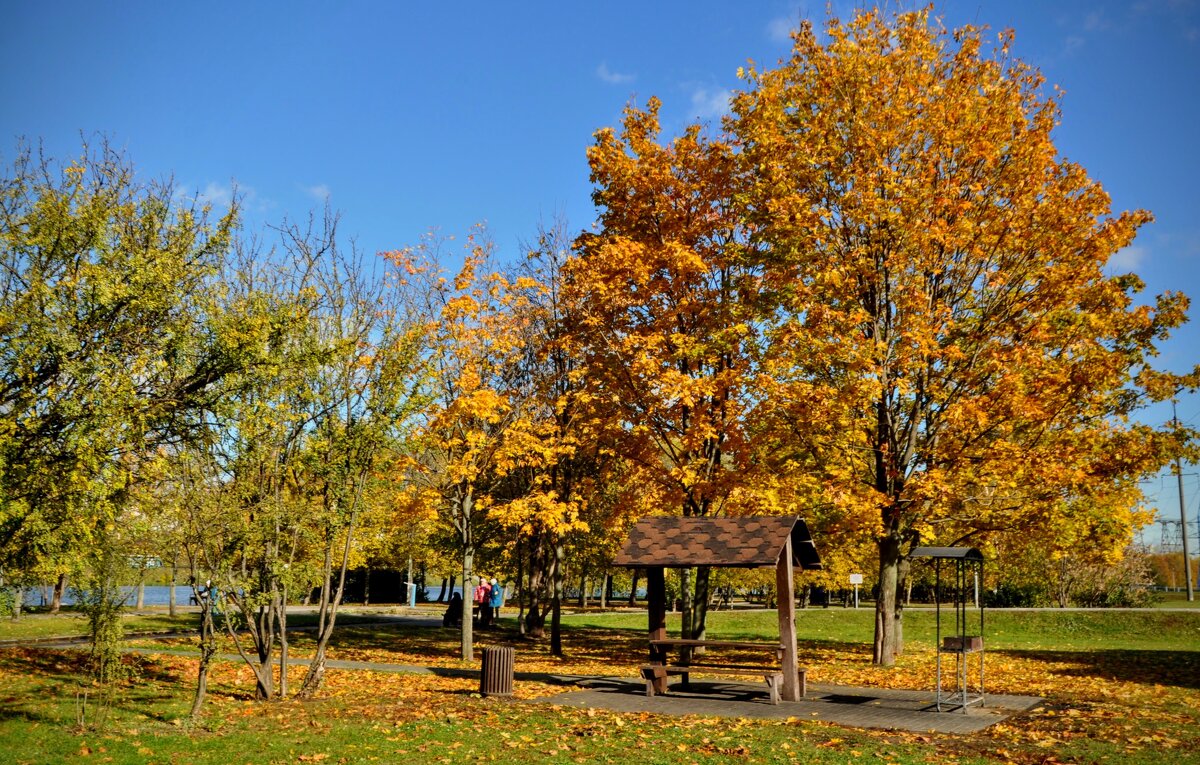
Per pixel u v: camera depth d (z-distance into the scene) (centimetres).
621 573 5331
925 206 1975
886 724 1231
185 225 1289
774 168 2039
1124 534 2052
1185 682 1703
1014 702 1429
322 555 1548
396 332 1614
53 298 1109
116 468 1095
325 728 1172
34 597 3912
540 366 2289
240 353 1255
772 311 2095
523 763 982
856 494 1936
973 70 2086
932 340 1870
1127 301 1966
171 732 1125
